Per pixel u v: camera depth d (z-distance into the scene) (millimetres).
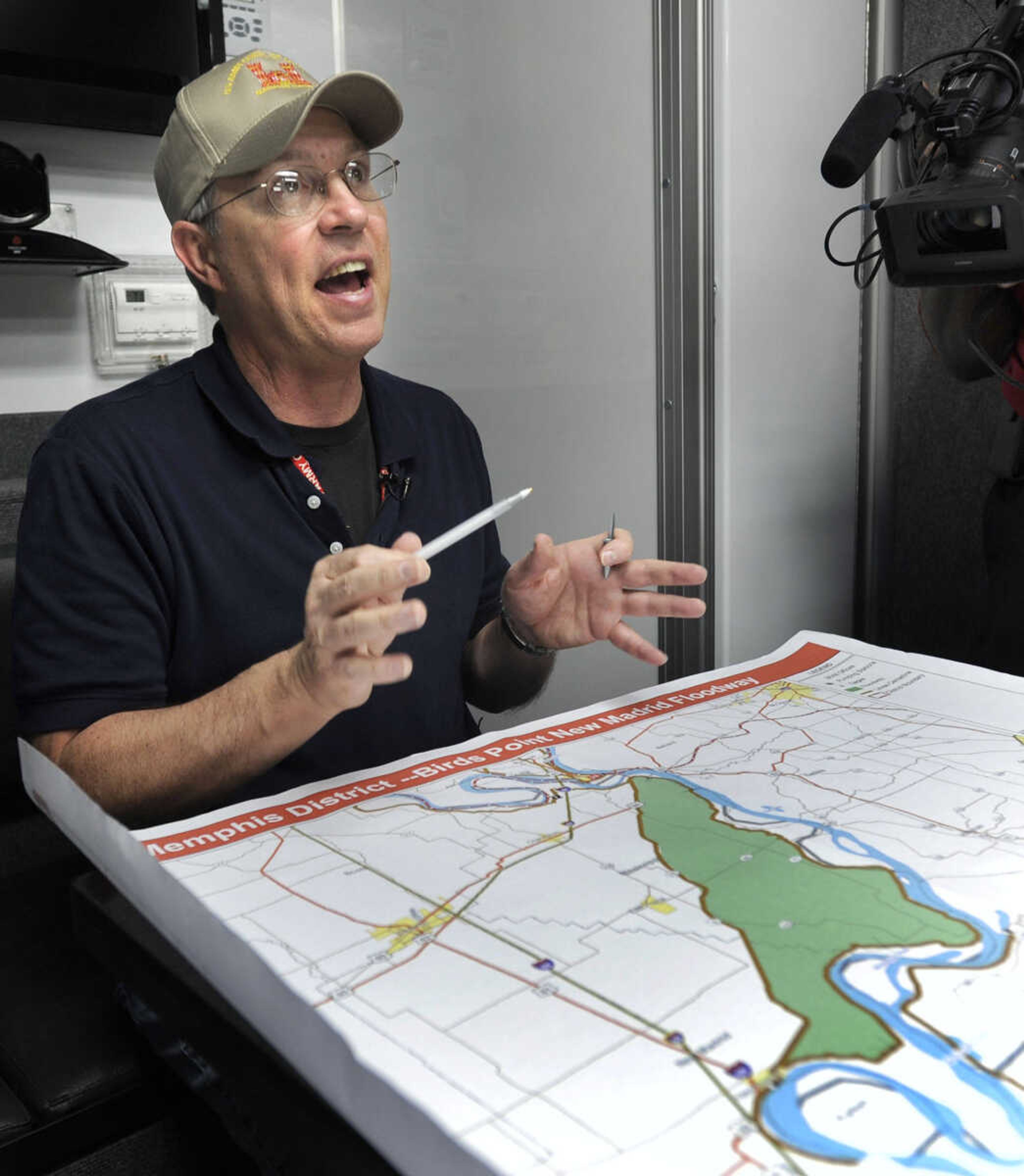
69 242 1225
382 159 849
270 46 1420
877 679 773
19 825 977
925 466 1315
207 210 809
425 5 1338
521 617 822
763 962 392
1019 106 790
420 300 1458
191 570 818
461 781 599
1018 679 757
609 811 545
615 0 1138
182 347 1475
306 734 639
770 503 1216
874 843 497
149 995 475
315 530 850
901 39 1241
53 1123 643
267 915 439
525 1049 342
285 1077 390
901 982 377
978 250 812
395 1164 331
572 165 1228
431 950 408
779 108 1137
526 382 1349
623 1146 296
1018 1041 342
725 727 681
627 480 1243
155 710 708
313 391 869
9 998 762
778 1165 288
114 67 1234
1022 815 527
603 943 411
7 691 970
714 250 1108
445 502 961
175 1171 680
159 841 521
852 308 1283
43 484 801
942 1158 291
